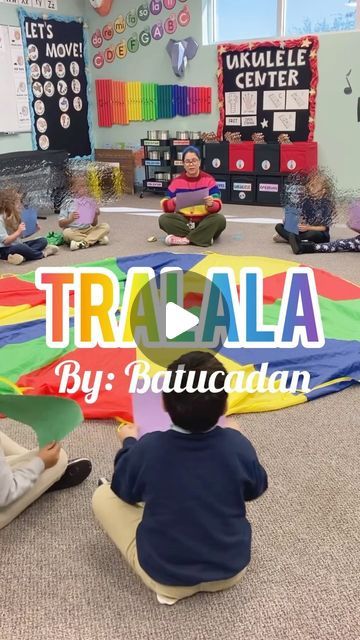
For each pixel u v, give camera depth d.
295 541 1.45
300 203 4.11
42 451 1.52
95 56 6.72
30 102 6.14
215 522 1.16
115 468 1.26
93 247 4.28
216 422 1.15
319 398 2.12
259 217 5.26
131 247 4.26
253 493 1.22
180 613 1.25
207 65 6.11
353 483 1.67
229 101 6.08
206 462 1.14
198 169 4.39
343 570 1.36
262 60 5.78
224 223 4.26
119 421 1.99
